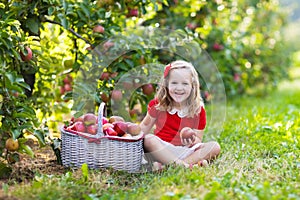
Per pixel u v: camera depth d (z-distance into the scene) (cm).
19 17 414
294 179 340
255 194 296
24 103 383
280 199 287
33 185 317
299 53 1509
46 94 494
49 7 416
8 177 349
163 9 609
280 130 489
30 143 442
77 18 445
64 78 494
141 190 315
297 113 607
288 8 997
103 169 362
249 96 860
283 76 981
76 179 338
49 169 371
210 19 712
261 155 412
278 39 939
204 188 306
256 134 475
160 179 333
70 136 369
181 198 284
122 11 478
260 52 871
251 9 870
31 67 416
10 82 343
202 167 359
